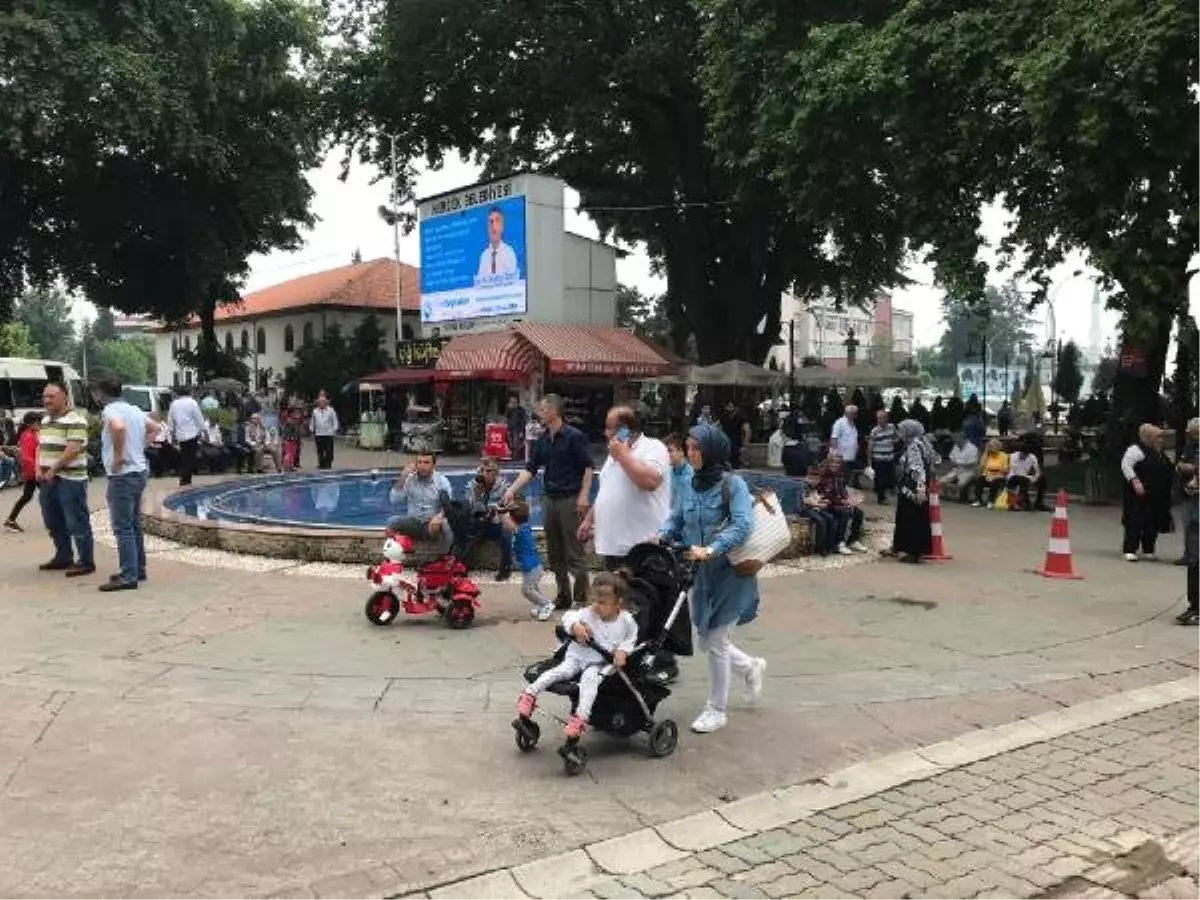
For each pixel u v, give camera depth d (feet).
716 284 113.09
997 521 50.88
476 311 100.48
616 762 17.22
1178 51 47.29
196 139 96.07
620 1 94.68
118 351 390.83
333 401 130.41
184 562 34.76
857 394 91.15
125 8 89.51
